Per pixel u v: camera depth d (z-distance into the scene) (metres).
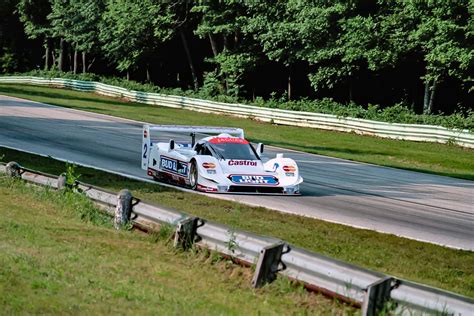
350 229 17.73
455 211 22.59
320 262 11.21
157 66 100.31
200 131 25.89
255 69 75.12
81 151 33.31
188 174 23.69
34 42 122.69
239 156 24.06
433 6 53.09
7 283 10.64
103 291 10.79
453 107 64.12
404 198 24.80
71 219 16.58
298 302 10.98
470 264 14.98
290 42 64.94
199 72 94.88
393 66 56.81
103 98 75.94
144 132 26.83
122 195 15.77
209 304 10.62
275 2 65.94
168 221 14.55
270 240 12.09
